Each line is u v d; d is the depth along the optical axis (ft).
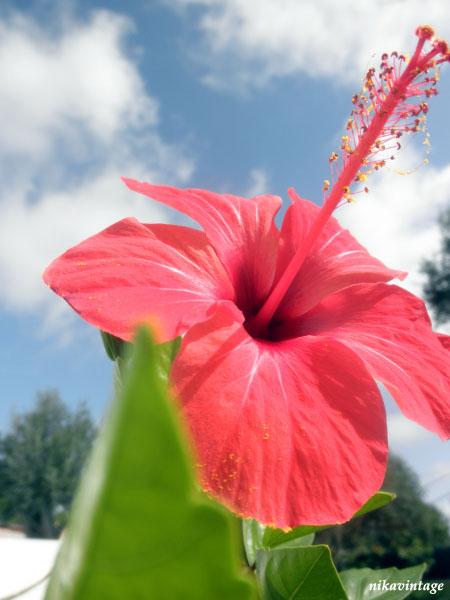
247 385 0.44
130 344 0.43
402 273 0.68
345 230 0.74
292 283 0.68
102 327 0.42
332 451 0.42
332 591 0.40
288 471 0.40
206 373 0.43
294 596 0.40
